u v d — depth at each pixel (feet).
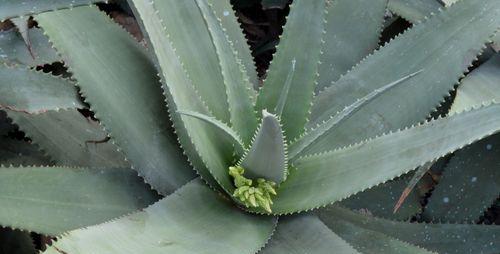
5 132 7.08
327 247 6.25
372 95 6.03
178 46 6.61
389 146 6.28
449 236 6.98
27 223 6.15
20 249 6.72
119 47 6.64
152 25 6.09
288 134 6.64
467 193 7.29
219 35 6.32
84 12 6.59
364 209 7.13
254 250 6.09
